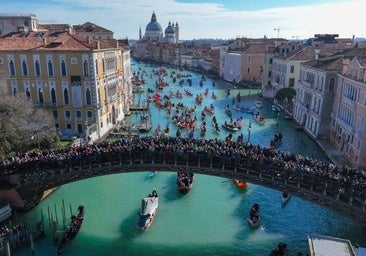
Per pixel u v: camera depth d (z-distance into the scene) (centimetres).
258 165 2969
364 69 4069
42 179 3159
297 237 3047
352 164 4278
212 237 3045
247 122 6919
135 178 4212
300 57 8262
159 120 6994
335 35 10338
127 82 7444
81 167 3178
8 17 7519
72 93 5109
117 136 5600
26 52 4972
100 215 3356
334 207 2705
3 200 3222
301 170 2848
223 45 14200
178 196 3766
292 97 7569
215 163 3083
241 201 3672
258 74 12056
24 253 2755
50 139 4250
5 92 4222
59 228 3100
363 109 4009
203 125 6262
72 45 5041
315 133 5516
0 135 3488
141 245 2922
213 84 12175
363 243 2938
